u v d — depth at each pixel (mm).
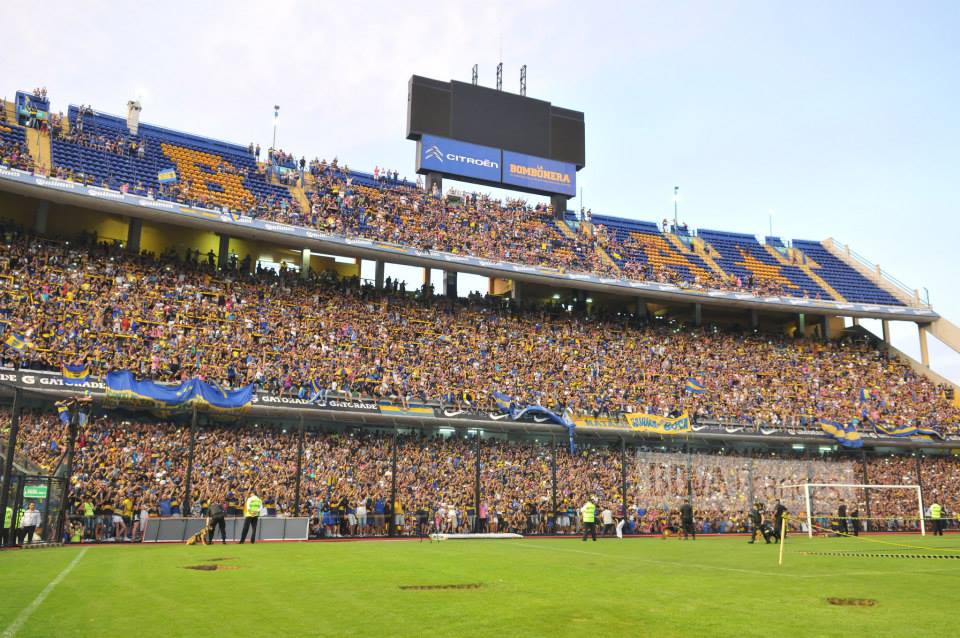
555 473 42469
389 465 41344
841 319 72500
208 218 45688
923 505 51656
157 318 41938
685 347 59531
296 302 47938
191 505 34125
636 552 27922
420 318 52000
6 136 44562
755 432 52500
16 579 15828
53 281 40438
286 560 21844
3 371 34375
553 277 56469
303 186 54812
